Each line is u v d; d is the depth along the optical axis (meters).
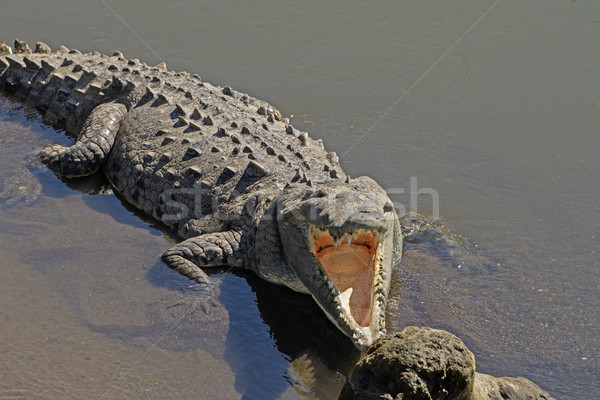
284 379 6.29
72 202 8.95
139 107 9.74
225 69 11.75
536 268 7.74
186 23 13.09
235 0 13.82
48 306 6.94
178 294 7.32
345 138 10.23
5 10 13.43
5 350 6.29
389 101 11.09
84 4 13.67
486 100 11.02
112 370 6.20
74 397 5.83
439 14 13.28
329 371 6.42
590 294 7.29
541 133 10.25
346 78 11.61
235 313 7.19
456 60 11.97
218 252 7.82
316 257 6.91
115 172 9.35
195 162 8.62
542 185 9.20
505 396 5.72
